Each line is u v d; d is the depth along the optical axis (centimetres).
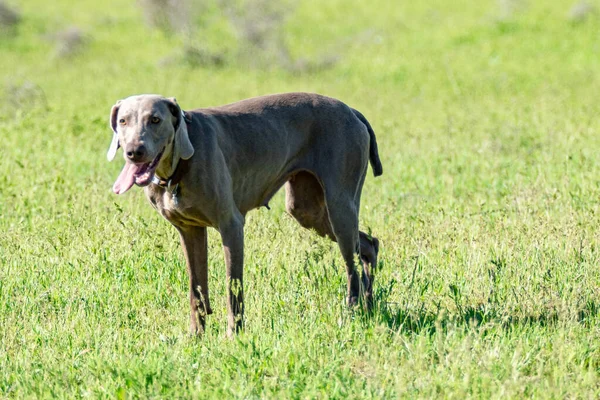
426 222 1337
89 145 1975
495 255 1169
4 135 2020
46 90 3161
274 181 1075
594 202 1383
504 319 947
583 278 1068
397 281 1091
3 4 4834
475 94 2942
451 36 4166
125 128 915
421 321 990
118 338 954
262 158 1039
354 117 1098
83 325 995
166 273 1136
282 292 1065
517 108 2478
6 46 4503
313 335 910
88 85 3312
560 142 1911
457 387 797
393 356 865
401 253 1197
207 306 1023
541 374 823
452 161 1780
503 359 853
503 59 3669
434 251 1199
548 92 2853
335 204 1069
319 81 3453
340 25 4784
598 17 4216
